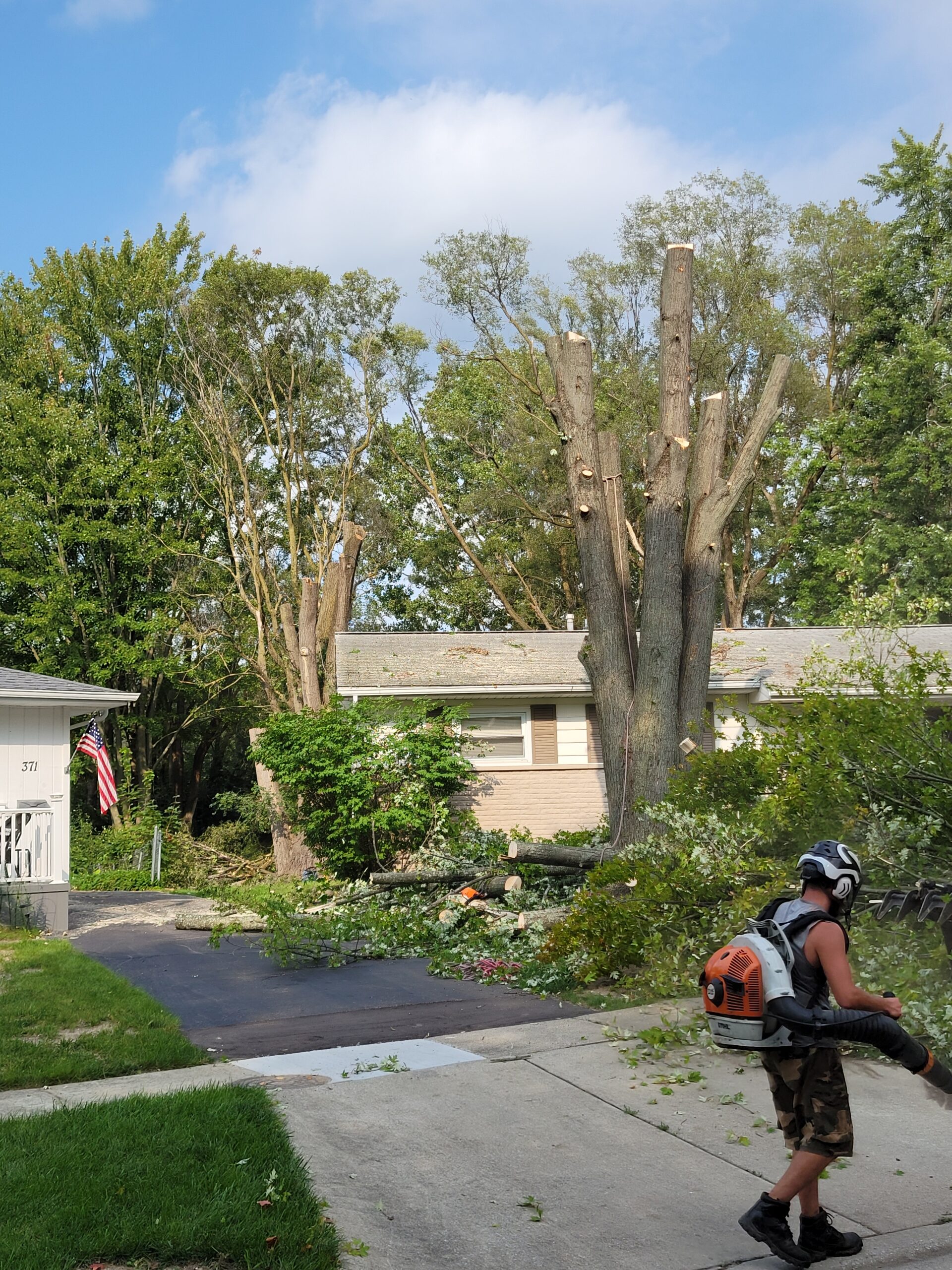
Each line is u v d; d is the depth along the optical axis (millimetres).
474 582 37750
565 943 9570
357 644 20234
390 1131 5645
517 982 9555
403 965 10773
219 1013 8727
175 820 29328
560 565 36500
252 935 12742
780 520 35031
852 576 28250
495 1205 4770
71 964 10578
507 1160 5266
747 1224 4141
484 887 12938
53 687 14516
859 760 8031
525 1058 6961
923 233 28828
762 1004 4117
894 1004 4070
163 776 38344
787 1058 4148
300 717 18297
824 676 15508
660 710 12969
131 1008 8500
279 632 33969
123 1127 5387
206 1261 4145
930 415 27609
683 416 13570
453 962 10484
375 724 17625
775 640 21000
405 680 17953
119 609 32375
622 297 34438
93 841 26281
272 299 33094
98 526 30016
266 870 24609
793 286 33438
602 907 9445
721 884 8648
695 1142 5523
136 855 24875
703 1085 6387
